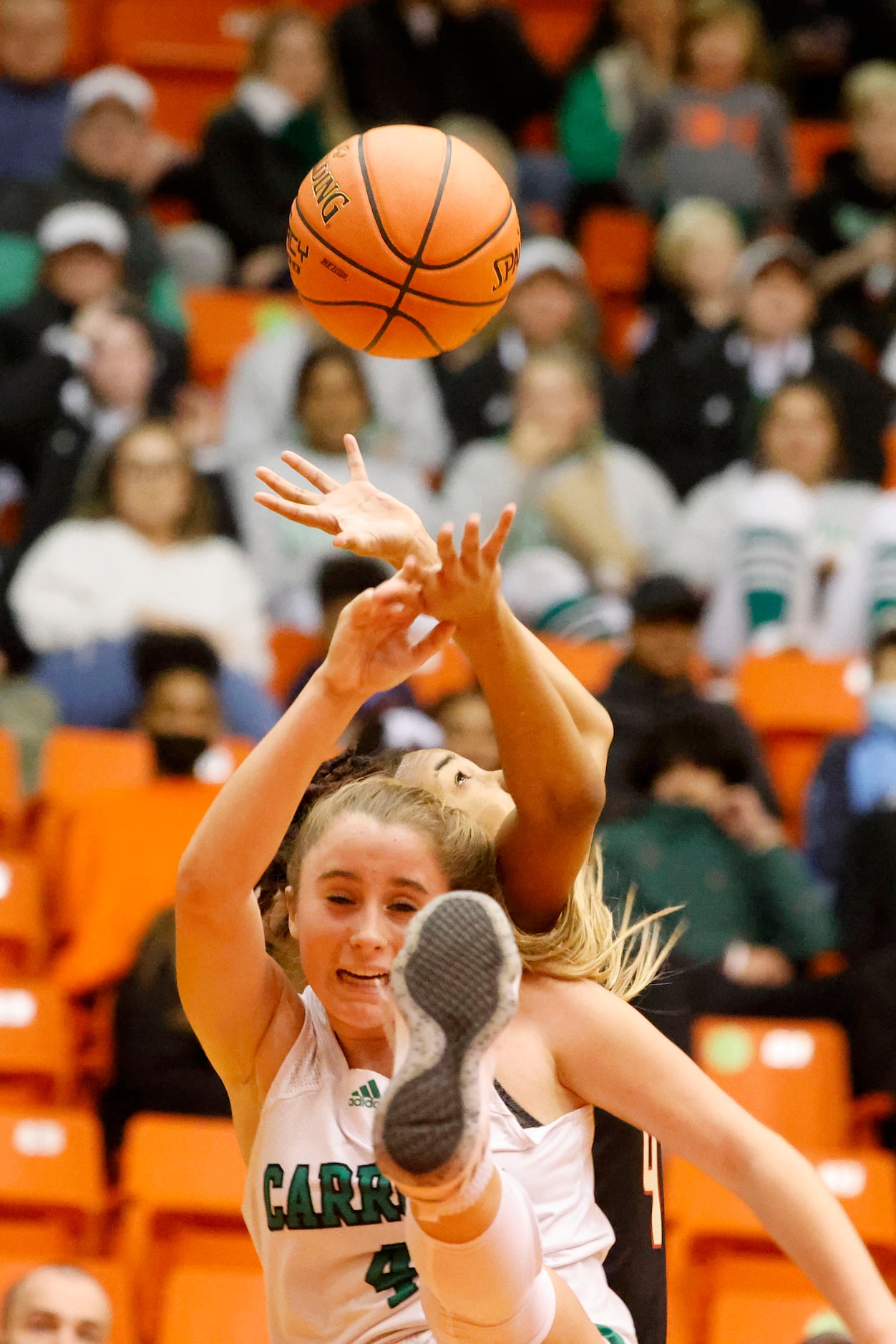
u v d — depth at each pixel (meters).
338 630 4.81
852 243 21.89
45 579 15.19
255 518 16.61
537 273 18.64
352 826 5.08
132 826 12.19
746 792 12.53
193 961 5.04
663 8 22.89
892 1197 10.59
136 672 14.02
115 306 18.03
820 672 15.25
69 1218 10.38
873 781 14.25
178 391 18.05
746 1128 4.98
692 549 16.94
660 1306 5.41
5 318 17.94
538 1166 5.05
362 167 5.94
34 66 21.39
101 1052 11.59
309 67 21.56
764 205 21.95
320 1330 5.01
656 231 21.59
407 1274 4.98
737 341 18.78
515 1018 5.20
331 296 5.95
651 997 9.95
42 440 17.09
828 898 13.48
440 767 5.69
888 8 24.73
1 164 21.17
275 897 5.65
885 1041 11.42
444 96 22.83
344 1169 5.02
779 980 11.91
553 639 15.47
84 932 11.99
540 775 5.05
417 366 18.19
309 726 4.84
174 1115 10.80
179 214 21.59
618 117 22.56
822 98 24.84
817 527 16.55
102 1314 8.38
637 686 13.73
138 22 24.09
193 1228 10.27
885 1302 4.77
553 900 5.25
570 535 16.58
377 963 5.02
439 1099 4.33
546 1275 4.75
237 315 20.09
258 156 21.45
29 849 13.12
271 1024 5.21
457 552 4.77
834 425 16.97
